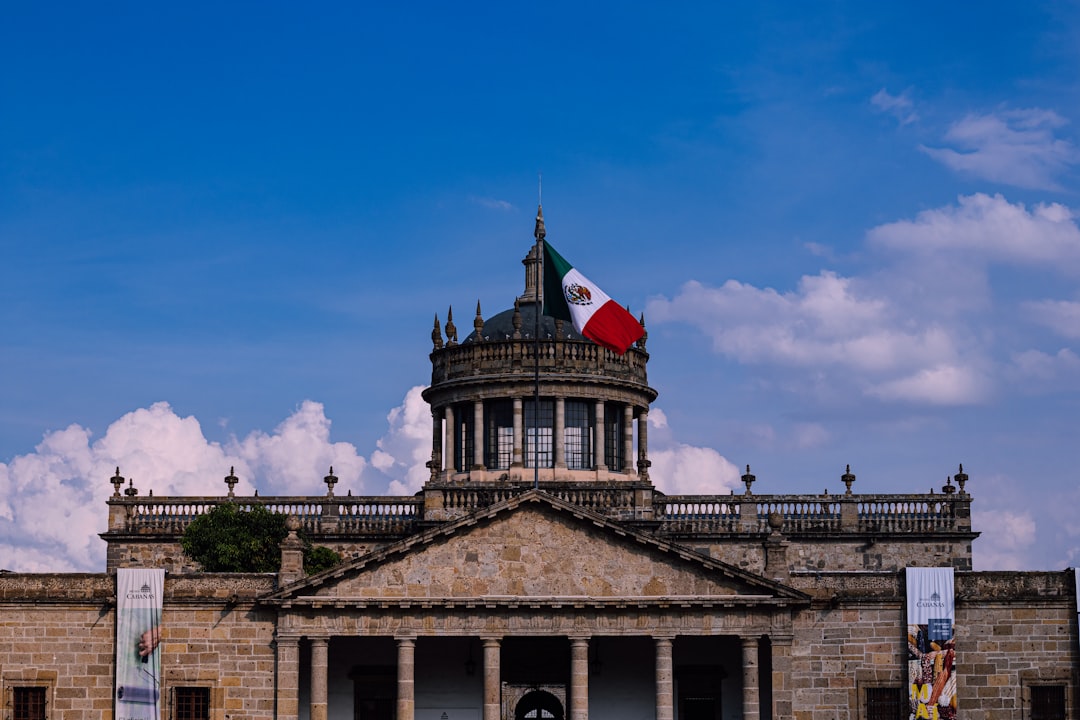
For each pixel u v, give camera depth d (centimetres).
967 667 10219
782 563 10294
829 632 10225
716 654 10700
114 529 11594
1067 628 10244
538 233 13250
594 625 10119
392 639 10494
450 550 10188
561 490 11394
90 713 10119
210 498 11700
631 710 10669
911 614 10200
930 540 11656
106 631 10175
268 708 10094
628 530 10125
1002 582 10275
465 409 12450
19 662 10156
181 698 10144
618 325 11294
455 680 10681
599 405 12306
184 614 10194
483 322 12731
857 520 11681
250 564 10931
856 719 10150
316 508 11644
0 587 10219
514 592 10138
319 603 10062
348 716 10581
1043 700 10219
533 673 10731
